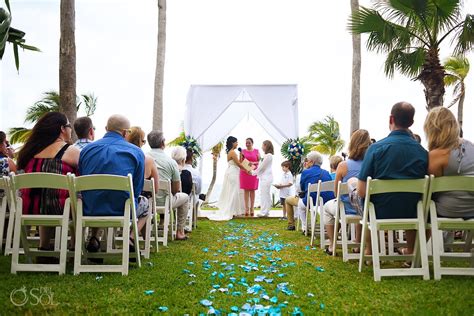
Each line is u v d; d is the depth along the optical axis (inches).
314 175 277.4
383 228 146.1
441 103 337.1
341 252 207.2
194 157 469.7
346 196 189.5
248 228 327.3
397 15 342.3
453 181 139.4
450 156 145.3
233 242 243.9
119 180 151.3
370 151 153.3
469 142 148.8
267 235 279.4
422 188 144.3
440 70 336.2
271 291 129.9
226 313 107.7
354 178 177.0
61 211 156.6
